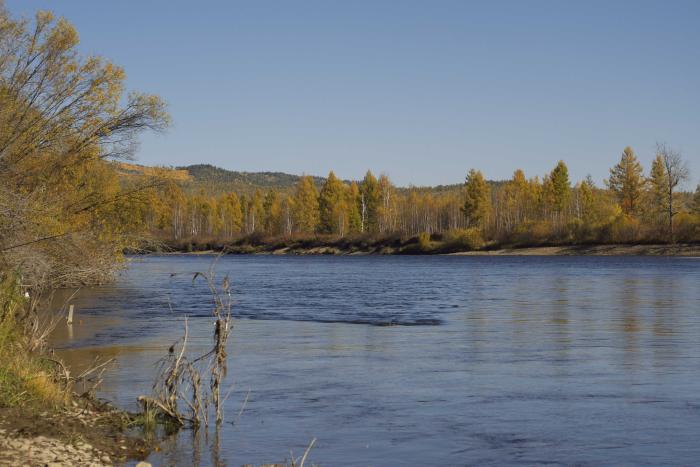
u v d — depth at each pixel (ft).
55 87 83.15
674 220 294.25
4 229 59.11
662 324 76.38
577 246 313.73
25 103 80.79
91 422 33.55
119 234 96.89
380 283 151.12
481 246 343.05
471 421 35.37
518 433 33.14
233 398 40.63
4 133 77.20
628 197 344.08
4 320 40.73
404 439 32.24
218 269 222.28
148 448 30.32
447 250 347.36
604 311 90.53
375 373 48.34
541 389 42.83
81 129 86.07
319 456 29.71
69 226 82.38
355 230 415.85
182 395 35.96
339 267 232.73
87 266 80.74
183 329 73.10
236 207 500.33
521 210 386.73
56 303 103.19
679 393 41.50
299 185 427.74
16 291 42.34
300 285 145.79
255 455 29.71
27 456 26.99
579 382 44.88
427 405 38.83
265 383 44.98
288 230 433.07
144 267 240.12
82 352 57.36
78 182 90.02
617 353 56.75
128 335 68.49
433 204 441.27
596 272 184.96
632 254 288.92
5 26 79.36
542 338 66.03
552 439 32.12
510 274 181.57
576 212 372.79
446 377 46.85
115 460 28.35
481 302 105.29
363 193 424.05
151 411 34.58
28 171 82.17
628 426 34.22
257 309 96.32
